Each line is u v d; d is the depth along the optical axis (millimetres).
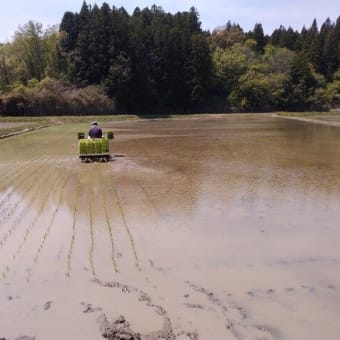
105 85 62938
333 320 4637
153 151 19141
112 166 14742
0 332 4441
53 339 4316
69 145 22000
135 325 4543
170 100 70312
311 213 8734
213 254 6484
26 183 11961
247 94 76438
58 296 5180
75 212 8859
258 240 7121
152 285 5453
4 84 62875
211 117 61312
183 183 11703
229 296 5160
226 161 15828
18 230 7719
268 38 106250
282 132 30844
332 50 91750
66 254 6504
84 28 65688
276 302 5008
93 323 4586
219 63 78188
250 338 4312
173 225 7914
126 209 9039
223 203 9492
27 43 66250
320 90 81688
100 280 5594
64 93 58969
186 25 84812
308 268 5980
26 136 27781
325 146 20922
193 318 4676
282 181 11914
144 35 69562
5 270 5941
